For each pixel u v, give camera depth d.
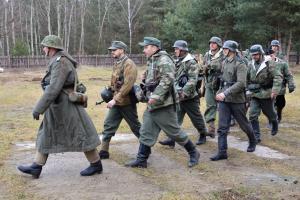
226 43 6.37
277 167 6.18
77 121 5.24
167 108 5.74
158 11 49.47
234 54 6.40
